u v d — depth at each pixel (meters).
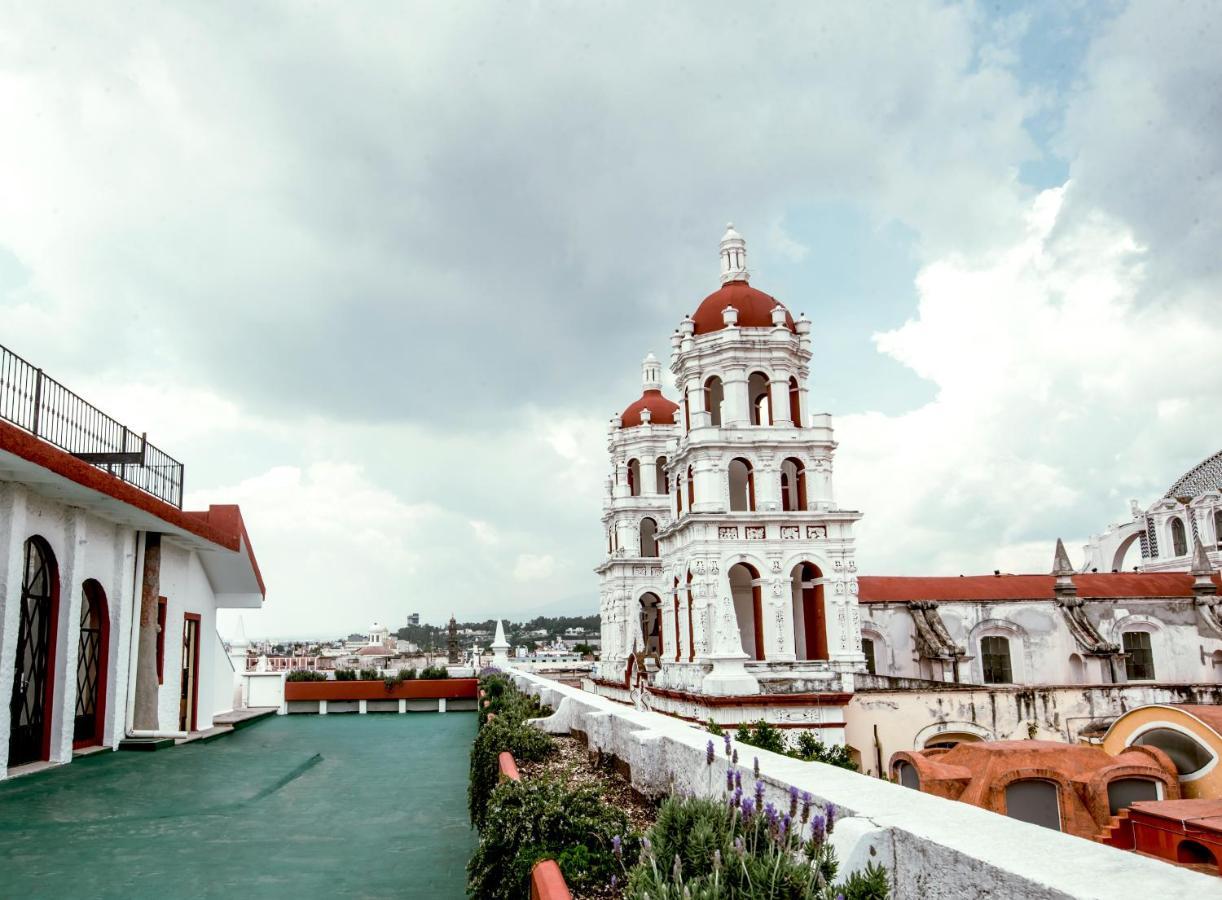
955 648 44.84
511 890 7.11
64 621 16.12
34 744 15.61
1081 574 52.44
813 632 36.00
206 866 9.76
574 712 19.08
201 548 23.75
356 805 13.74
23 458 12.32
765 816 6.01
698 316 39.22
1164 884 4.06
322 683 37.16
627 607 52.28
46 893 8.61
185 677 24.22
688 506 37.84
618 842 5.96
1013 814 21.02
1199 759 22.75
